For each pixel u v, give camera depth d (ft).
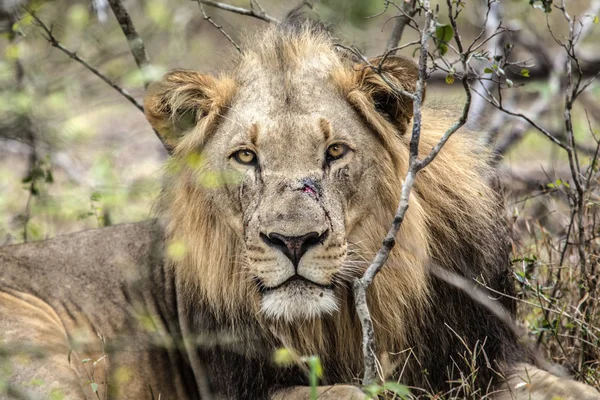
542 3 36.14
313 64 31.40
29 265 36.73
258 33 34.22
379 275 31.17
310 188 29.17
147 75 35.04
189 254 32.32
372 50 59.67
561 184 38.91
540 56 59.47
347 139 30.25
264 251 29.09
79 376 33.37
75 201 45.11
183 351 35.24
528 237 42.73
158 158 62.03
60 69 53.06
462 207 32.40
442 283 32.09
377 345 31.73
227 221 30.99
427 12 29.30
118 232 37.55
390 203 31.22
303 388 30.86
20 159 60.39
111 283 36.29
